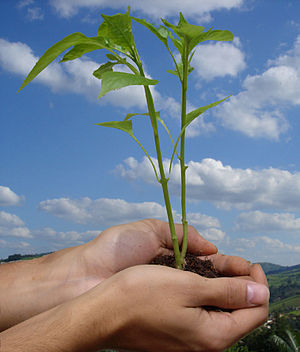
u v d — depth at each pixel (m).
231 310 0.31
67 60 0.35
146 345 0.27
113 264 0.40
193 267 0.37
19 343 0.23
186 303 0.26
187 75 0.34
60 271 0.39
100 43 0.32
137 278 0.26
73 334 0.24
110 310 0.25
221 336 0.28
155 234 0.42
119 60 0.34
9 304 0.37
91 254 0.40
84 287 0.39
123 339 0.26
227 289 0.27
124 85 0.26
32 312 0.37
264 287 0.29
